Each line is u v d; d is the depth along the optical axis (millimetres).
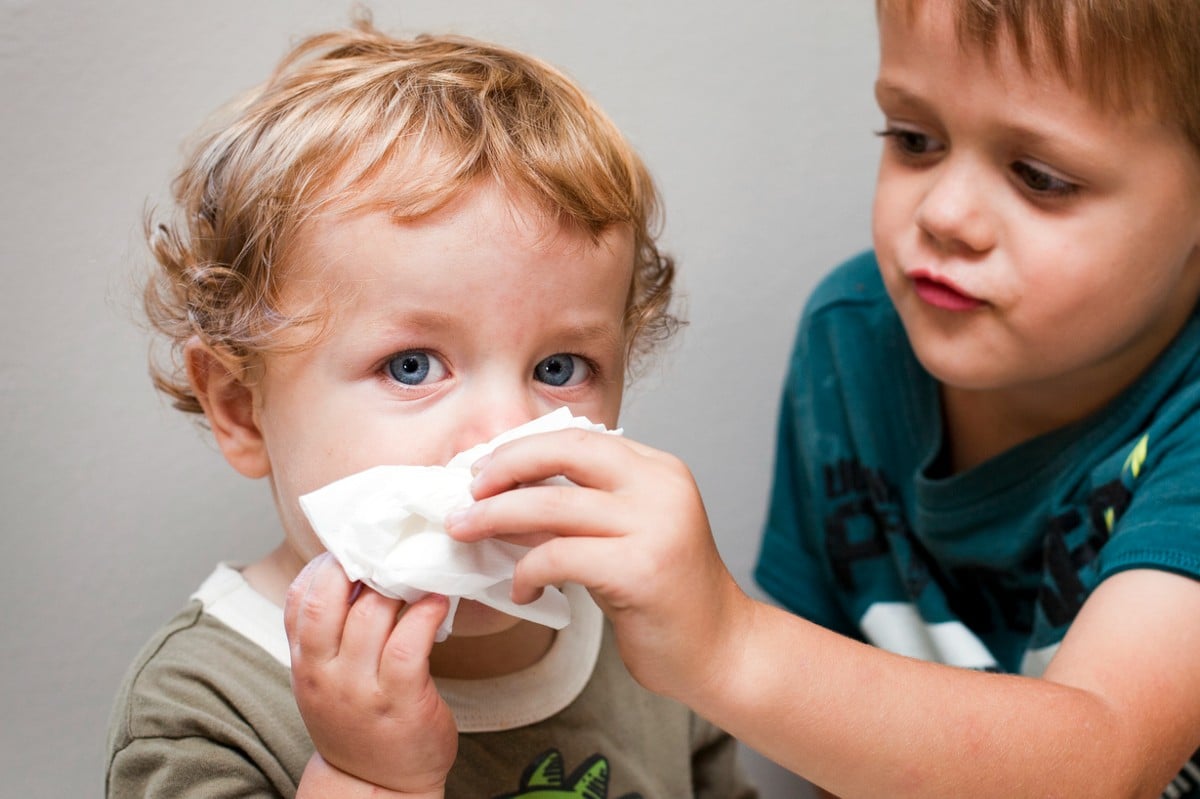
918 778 652
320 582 628
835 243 1149
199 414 896
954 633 1032
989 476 979
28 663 1008
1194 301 899
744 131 1095
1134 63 736
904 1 777
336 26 970
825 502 1106
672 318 964
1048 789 678
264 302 712
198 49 945
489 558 613
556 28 1021
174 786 726
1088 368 894
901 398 1064
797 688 622
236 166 752
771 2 1072
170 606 1033
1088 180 773
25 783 1023
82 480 990
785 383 1137
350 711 621
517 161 699
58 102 925
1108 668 748
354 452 685
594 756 854
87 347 966
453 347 683
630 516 579
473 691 822
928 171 835
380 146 697
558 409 674
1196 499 813
